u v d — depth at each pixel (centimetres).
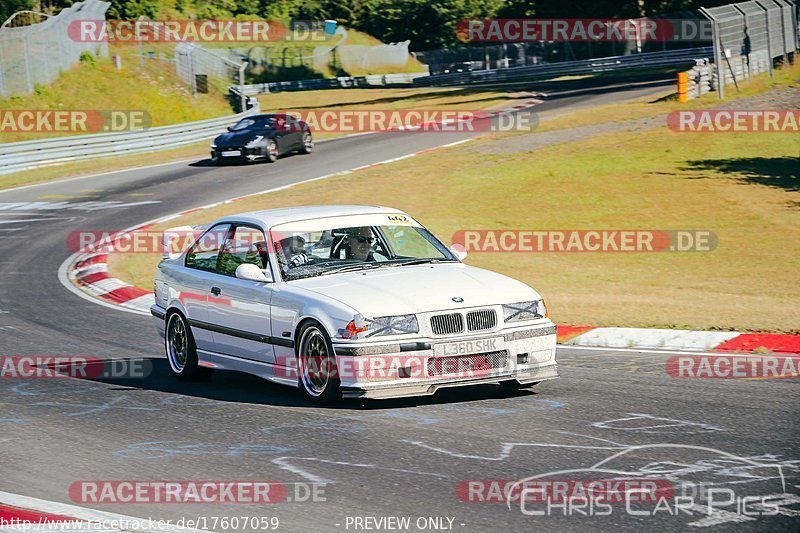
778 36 11400
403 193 6394
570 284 3966
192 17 17388
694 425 1812
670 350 2641
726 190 5991
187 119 11194
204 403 2161
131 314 3541
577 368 2420
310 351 2073
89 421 2008
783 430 1762
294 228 2283
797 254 4475
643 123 8775
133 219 5975
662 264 4384
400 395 1939
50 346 2950
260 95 15700
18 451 1781
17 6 12619
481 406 2014
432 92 14838
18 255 5003
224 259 2381
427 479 1530
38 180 7819
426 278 2120
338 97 14788
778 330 2825
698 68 10094
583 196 6022
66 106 10231
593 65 16762
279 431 1864
